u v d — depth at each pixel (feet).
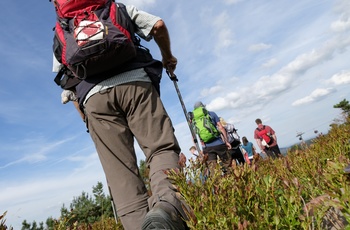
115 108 6.73
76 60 6.28
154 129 6.66
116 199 6.79
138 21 7.17
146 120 6.70
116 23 6.46
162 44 7.66
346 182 4.37
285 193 5.37
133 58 6.80
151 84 6.93
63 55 6.59
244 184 5.65
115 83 6.58
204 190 5.46
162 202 5.50
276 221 4.65
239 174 5.85
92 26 6.20
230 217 4.83
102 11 6.53
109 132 6.76
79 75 6.66
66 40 6.49
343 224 4.74
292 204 5.50
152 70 7.04
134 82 6.63
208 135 21.58
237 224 4.68
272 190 5.26
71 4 6.52
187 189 5.37
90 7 6.52
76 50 6.18
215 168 6.17
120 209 6.72
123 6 7.05
